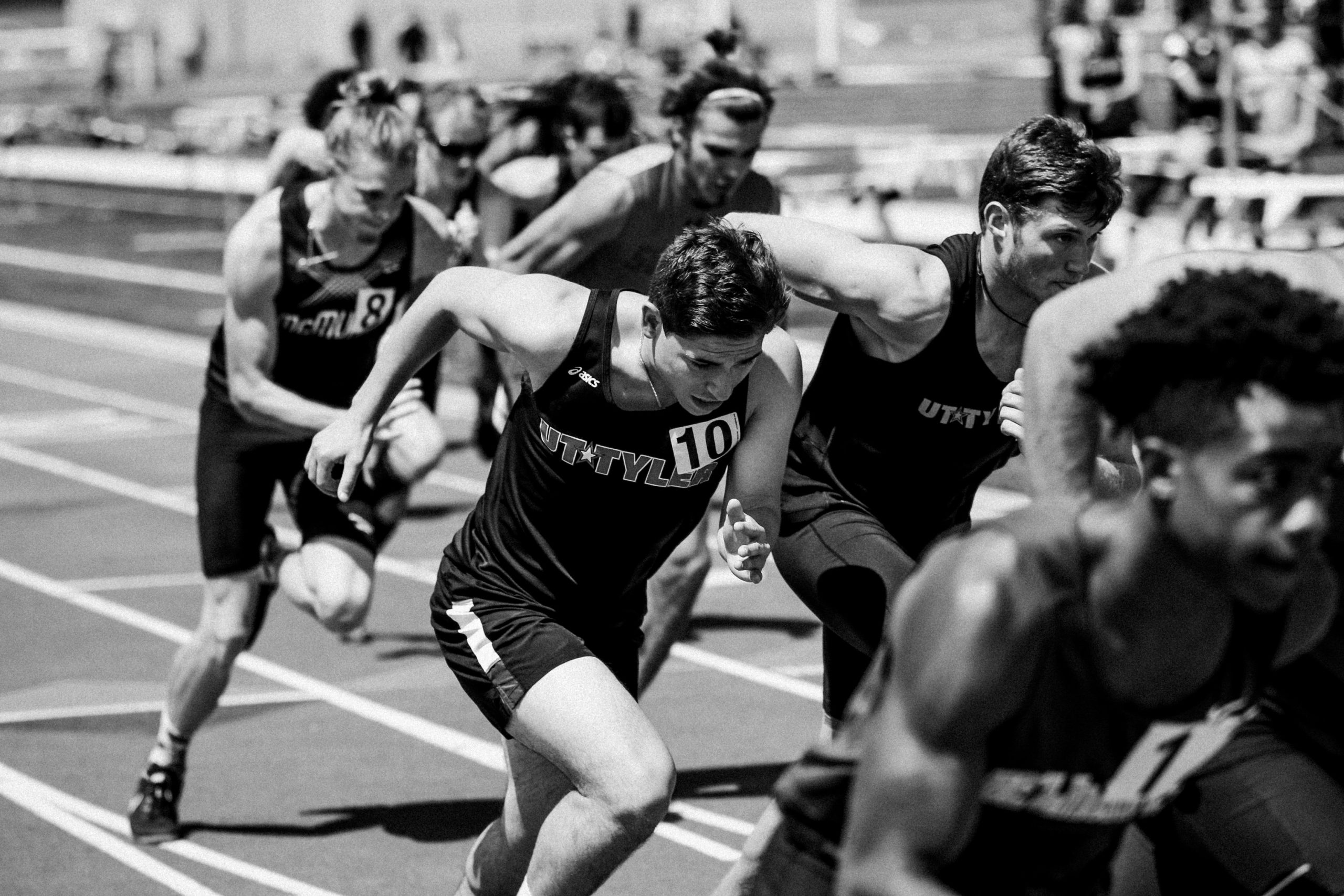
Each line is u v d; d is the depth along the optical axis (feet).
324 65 261.03
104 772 33.37
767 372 20.70
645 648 30.63
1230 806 17.20
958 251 22.00
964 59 200.03
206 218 144.97
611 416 19.94
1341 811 17.04
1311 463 11.19
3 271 122.83
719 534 20.97
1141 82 84.28
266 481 30.22
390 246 30.04
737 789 31.78
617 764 19.42
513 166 42.60
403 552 51.57
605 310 19.98
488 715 21.02
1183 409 11.25
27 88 261.85
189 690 29.55
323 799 31.78
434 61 218.79
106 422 73.67
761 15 223.10
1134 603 11.74
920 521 24.07
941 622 11.72
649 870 28.09
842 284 22.12
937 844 11.98
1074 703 12.07
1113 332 15.47
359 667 40.50
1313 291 12.04
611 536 20.88
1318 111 71.97
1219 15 68.18
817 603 23.22
